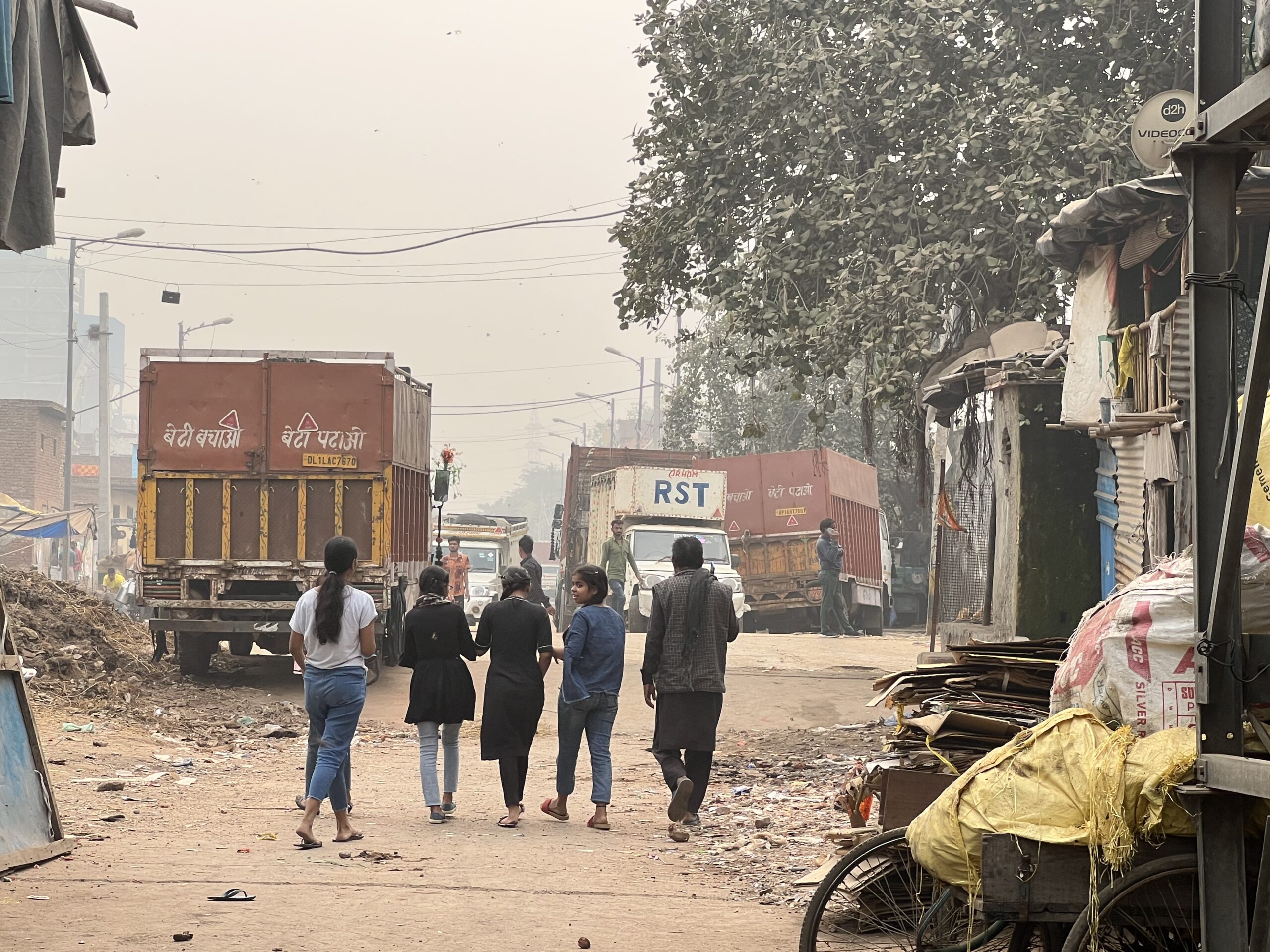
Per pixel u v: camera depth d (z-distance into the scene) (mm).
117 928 6371
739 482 34875
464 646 10352
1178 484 10625
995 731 6453
